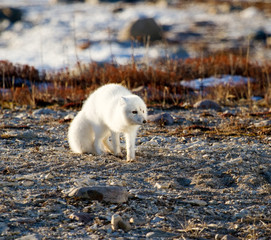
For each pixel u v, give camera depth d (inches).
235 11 5482.3
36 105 1245.1
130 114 647.1
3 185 560.4
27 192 541.3
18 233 437.1
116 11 5634.8
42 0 7667.3
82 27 4419.3
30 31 4288.9
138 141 831.7
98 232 449.4
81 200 519.8
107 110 687.1
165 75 1530.5
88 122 730.8
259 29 4020.7
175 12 5600.4
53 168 638.5
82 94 1375.5
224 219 499.5
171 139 842.2
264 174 646.5
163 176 619.8
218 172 645.3
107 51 2999.5
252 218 498.6
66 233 443.5
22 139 833.5
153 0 6781.5
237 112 1149.7
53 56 2945.4
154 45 3139.8
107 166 659.4
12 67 1616.6
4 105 1226.0
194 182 608.4
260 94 1432.1
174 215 499.5
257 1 6171.3
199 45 3292.3
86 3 6919.3
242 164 668.1
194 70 1704.0
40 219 471.8
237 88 1448.1
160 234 451.8
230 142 812.0
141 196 539.2
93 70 1631.4
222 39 3656.5
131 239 436.1
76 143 737.0
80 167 649.0
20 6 6441.9
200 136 863.7
